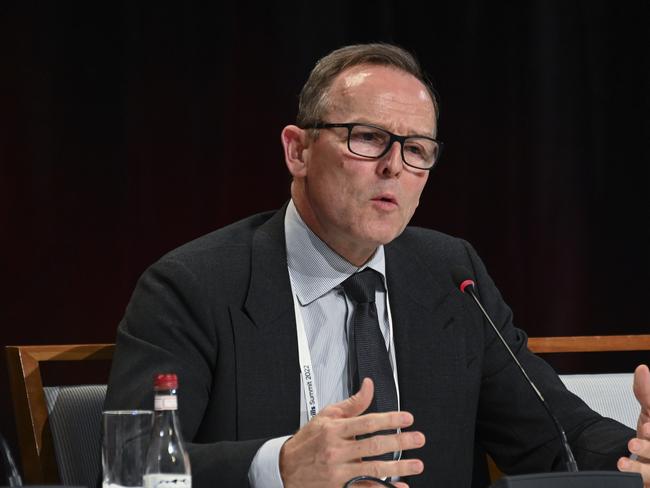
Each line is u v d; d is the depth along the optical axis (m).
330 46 10.83
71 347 4.93
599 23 11.55
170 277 4.60
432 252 5.25
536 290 11.56
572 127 11.56
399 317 4.86
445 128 11.39
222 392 4.46
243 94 10.60
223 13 10.52
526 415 5.02
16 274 9.90
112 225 10.16
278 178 10.67
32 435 4.73
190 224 10.41
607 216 11.59
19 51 9.86
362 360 4.65
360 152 4.48
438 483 4.73
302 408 4.55
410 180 4.55
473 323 5.09
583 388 5.56
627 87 11.56
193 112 10.44
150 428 3.30
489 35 11.44
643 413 4.03
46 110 9.95
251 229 4.99
